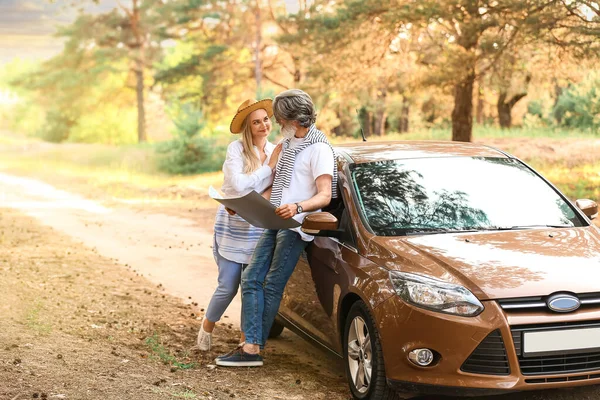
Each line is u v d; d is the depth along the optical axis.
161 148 33.97
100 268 10.73
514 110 47.38
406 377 4.83
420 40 22.28
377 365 5.00
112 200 22.78
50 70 61.34
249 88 47.22
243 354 6.10
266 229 6.10
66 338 6.46
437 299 4.74
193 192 24.00
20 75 63.12
